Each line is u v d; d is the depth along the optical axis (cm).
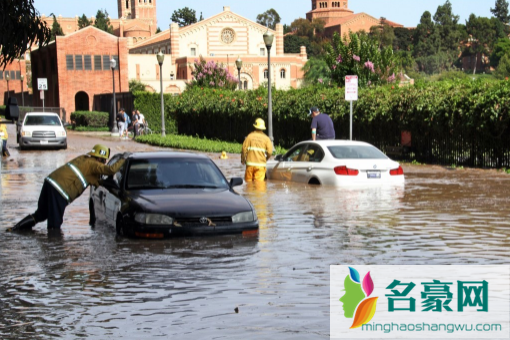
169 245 938
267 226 1083
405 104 2444
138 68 9219
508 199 1388
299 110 2998
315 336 570
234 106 3641
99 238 1006
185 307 652
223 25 9912
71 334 578
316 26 19738
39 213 1105
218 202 1000
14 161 2617
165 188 1074
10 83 10406
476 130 2164
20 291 715
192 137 4103
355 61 3359
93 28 7212
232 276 770
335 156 1588
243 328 589
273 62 9675
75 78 7188
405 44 18775
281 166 1733
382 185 1571
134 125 4284
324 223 1108
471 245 923
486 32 19362
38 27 1347
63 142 3309
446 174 1955
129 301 674
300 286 724
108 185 1089
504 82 2131
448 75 13462
